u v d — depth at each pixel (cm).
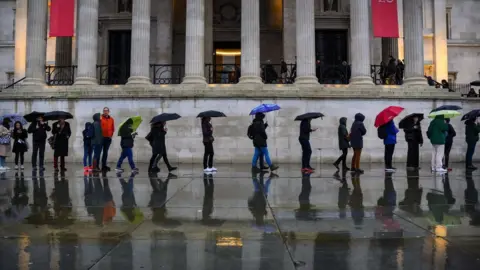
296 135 2278
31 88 2406
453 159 2348
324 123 2292
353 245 669
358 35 2406
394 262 586
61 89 2383
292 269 559
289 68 2836
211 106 2295
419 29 2458
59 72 2738
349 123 2297
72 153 2309
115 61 3122
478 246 662
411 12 2464
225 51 3284
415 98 2320
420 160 2305
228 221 834
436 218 860
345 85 2406
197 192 1191
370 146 2295
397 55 3070
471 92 3195
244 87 2317
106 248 653
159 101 2303
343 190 1226
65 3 2453
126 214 897
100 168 1948
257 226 793
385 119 1738
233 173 1711
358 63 2398
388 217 869
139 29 2412
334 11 3073
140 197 1107
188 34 2388
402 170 1830
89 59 2431
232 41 3244
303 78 2364
